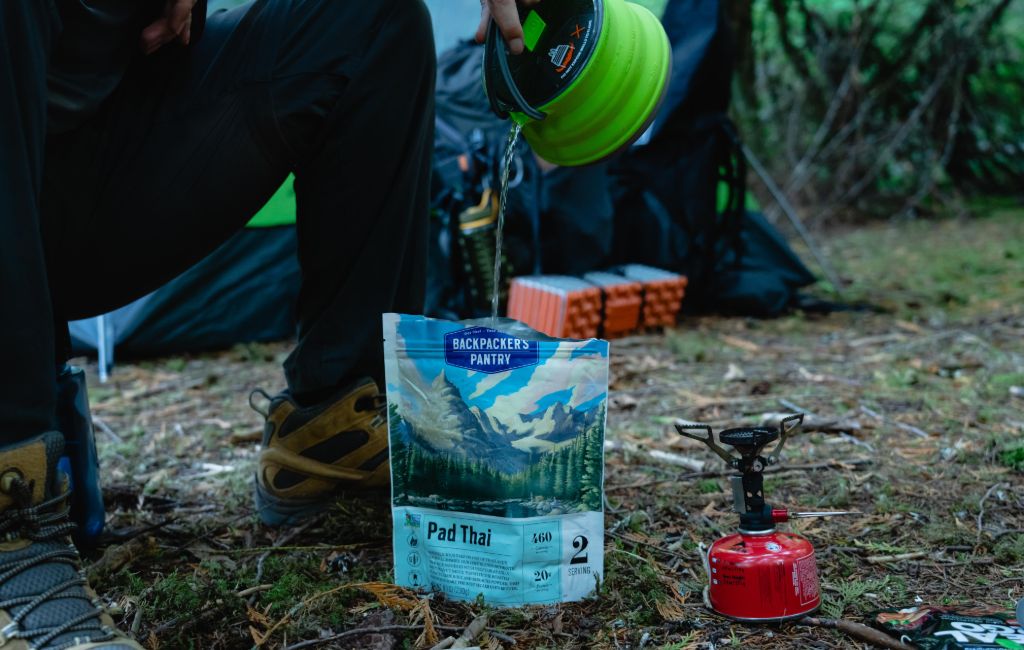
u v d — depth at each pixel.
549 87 1.51
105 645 1.13
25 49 1.16
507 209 3.94
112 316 3.72
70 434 1.67
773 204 8.55
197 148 1.51
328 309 1.72
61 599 1.17
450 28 4.52
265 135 1.56
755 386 2.94
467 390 1.44
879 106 8.70
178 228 1.54
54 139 1.43
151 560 1.67
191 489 2.13
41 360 1.19
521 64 1.54
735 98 8.36
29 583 1.17
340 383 1.76
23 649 1.12
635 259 4.39
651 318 3.94
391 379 1.48
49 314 1.20
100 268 1.53
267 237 3.95
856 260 6.03
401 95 1.62
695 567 1.59
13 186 1.15
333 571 1.60
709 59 4.03
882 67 8.55
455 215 3.92
